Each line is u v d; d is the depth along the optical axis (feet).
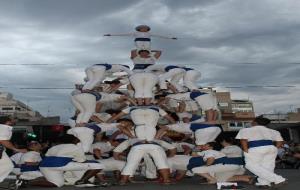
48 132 104.32
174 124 34.63
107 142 37.27
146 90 34.91
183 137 39.40
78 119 35.09
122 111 34.19
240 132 27.81
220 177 31.94
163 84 36.76
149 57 40.65
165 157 32.48
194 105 40.16
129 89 39.37
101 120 36.19
